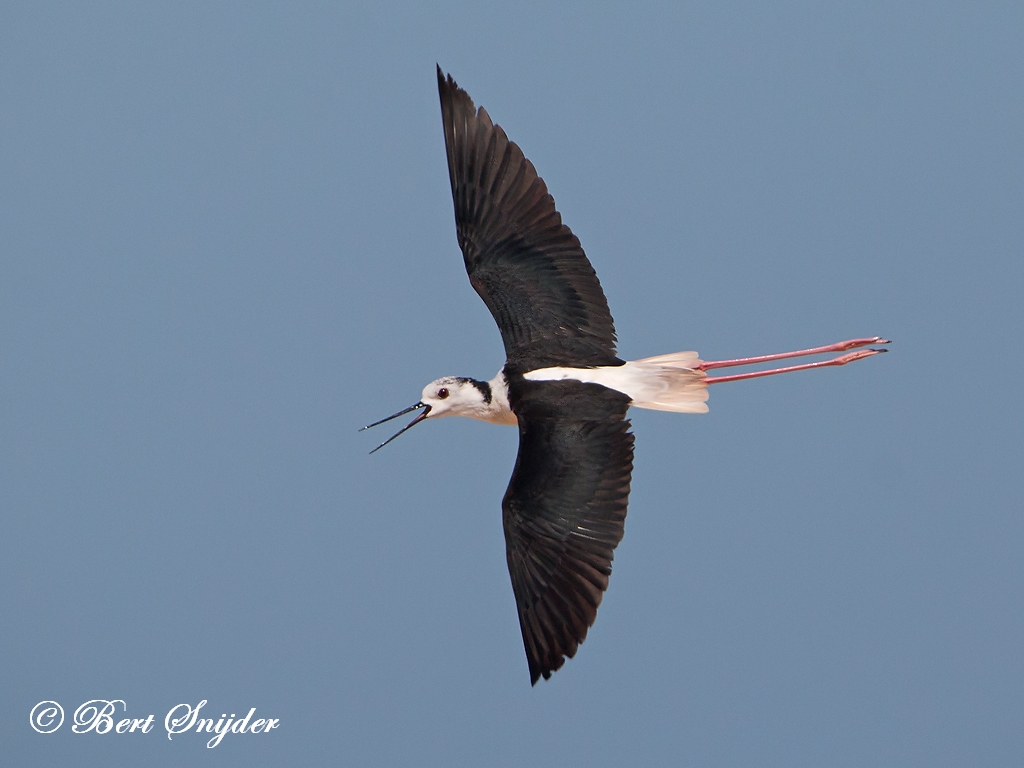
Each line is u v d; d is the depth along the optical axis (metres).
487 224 15.08
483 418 15.33
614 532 13.27
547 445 13.77
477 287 14.97
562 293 14.75
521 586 13.25
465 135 15.23
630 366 14.38
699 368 14.35
